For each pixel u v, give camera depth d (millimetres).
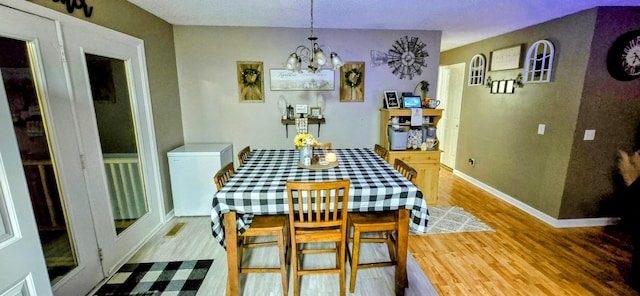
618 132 2771
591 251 2490
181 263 2309
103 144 2145
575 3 2428
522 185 3395
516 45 3418
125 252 2350
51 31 1675
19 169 1064
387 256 2445
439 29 3459
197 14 2826
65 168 1768
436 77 3662
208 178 3080
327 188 1611
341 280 1861
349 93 3613
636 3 2428
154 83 2861
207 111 3496
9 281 1036
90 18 2012
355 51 3518
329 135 3721
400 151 3334
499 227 2947
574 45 2707
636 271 2033
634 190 2146
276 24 3250
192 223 3016
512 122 3512
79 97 1895
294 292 1862
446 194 3904
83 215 1907
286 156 2703
